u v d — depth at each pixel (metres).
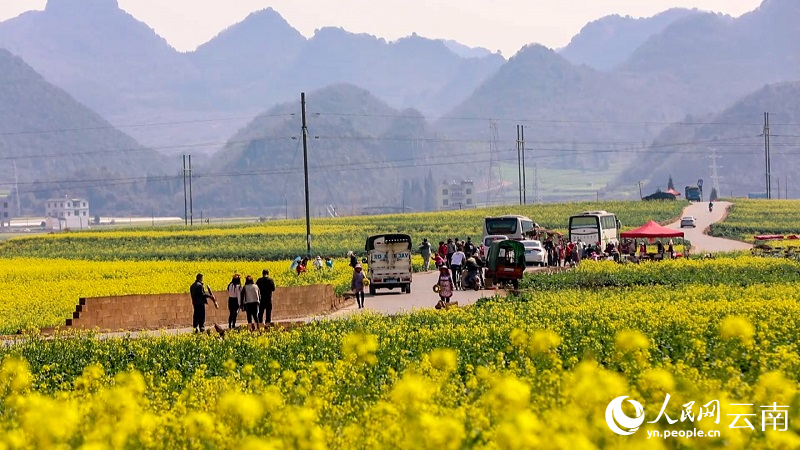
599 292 120.62
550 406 36.59
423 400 35.62
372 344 54.44
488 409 35.47
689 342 64.12
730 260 155.75
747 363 52.19
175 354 74.44
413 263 198.50
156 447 35.28
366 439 33.66
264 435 35.53
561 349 66.00
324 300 127.50
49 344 81.38
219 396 47.44
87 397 47.53
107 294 140.12
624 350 50.22
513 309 99.06
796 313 85.94
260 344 74.69
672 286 126.62
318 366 50.22
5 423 39.91
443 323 87.19
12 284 160.00
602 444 29.72
